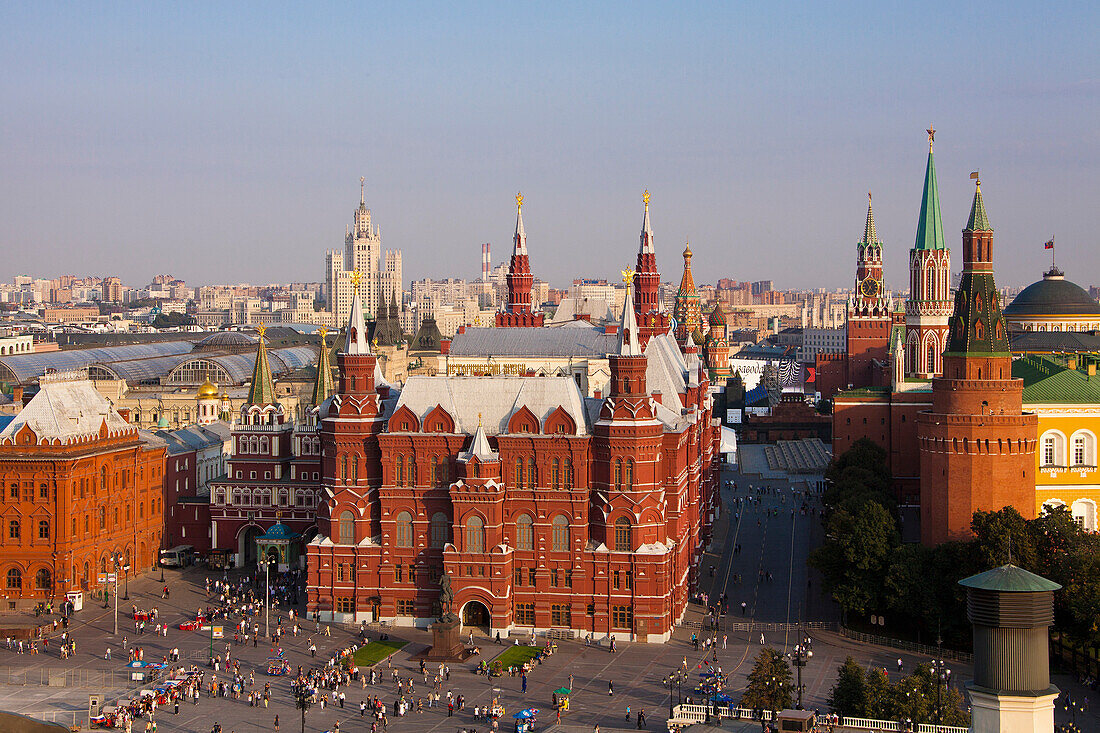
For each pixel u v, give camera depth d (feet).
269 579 642.63
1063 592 472.44
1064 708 433.07
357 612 567.59
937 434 570.46
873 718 381.60
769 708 397.80
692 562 630.33
